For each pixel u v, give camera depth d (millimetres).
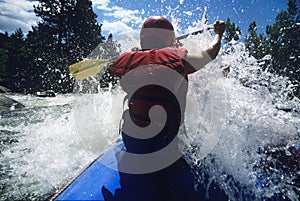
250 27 21609
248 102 2316
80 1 24875
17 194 2354
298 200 1566
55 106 6945
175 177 1581
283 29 22172
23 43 28375
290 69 19156
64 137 3717
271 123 2135
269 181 1671
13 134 4027
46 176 2662
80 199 1478
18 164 2928
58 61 23281
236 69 2607
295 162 1801
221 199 1502
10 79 23188
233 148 1905
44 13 24891
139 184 1516
